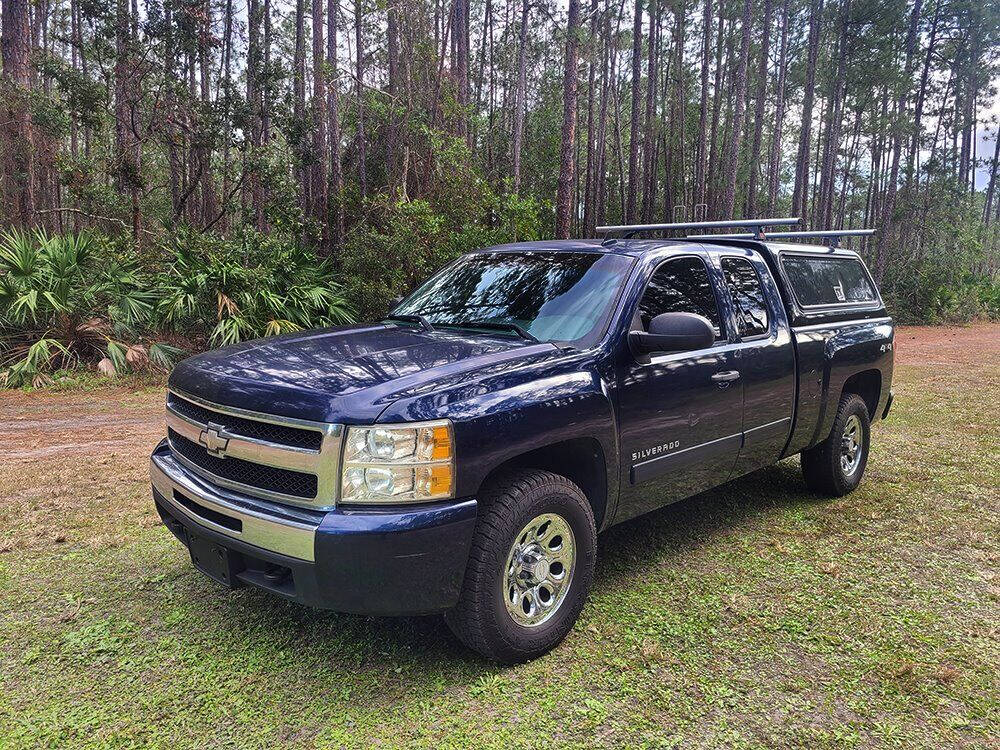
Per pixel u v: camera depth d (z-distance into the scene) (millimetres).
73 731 2607
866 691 2943
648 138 39188
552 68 39469
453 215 16922
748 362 4242
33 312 10188
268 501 2852
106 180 17000
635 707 2812
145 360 10898
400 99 20375
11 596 3621
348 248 15711
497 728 2670
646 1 36781
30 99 15219
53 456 6363
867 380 5738
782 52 33156
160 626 3346
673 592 3805
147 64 16141
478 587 2869
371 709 2768
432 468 2721
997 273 41906
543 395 3098
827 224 35438
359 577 2639
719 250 4434
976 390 10320
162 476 3352
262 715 2721
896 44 34312
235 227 14695
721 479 4324
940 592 3836
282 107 16641
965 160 52625
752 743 2617
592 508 3531
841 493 5434
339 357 3234
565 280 3902
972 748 2607
